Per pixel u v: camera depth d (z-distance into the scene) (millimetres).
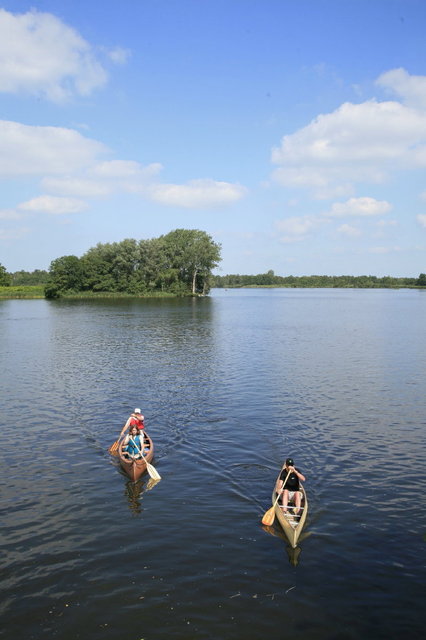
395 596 9211
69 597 9125
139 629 8352
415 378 27469
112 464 15320
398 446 16953
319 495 13242
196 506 12648
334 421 19656
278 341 42969
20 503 12727
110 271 130500
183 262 126000
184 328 53531
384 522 11859
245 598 9133
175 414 20453
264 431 18406
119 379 26969
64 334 47750
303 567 10094
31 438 17531
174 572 9875
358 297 157000
